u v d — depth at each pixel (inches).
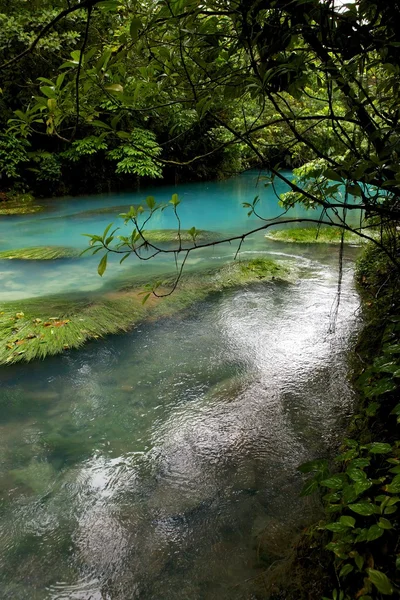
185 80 70.3
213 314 204.2
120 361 164.4
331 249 311.6
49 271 272.8
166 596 79.3
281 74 66.1
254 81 61.9
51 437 123.4
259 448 117.6
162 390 145.7
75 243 353.1
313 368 156.6
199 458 114.8
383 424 94.0
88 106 60.7
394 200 77.5
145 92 66.2
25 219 450.3
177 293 224.2
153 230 380.8
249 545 88.6
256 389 145.1
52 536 92.4
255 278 247.1
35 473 110.1
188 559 86.4
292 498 100.1
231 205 538.6
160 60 69.7
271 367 158.7
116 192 649.0
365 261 242.5
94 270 274.2
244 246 325.7
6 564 86.2
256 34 63.3
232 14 60.6
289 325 190.9
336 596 60.6
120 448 119.1
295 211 485.4
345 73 65.2
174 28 62.4
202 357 166.7
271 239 344.5
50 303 210.4
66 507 99.7
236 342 177.6
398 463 64.7
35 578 83.4
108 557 87.4
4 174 542.6
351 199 357.7
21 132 60.2
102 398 141.5
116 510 98.8
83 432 125.5
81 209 510.3
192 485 105.9
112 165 647.8
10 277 260.8
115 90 57.2
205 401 139.5
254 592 76.8
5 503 100.8
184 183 735.7
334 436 120.3
